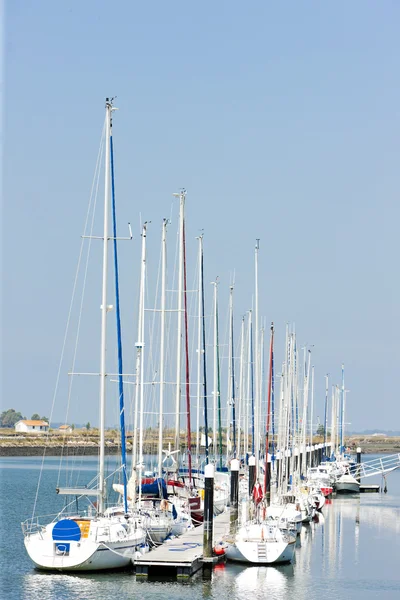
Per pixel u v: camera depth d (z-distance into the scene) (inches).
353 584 1994.3
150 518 2167.8
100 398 2123.5
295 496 3078.2
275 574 2062.0
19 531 2728.8
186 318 2876.5
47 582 1856.5
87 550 1878.7
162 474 2600.9
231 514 2425.0
